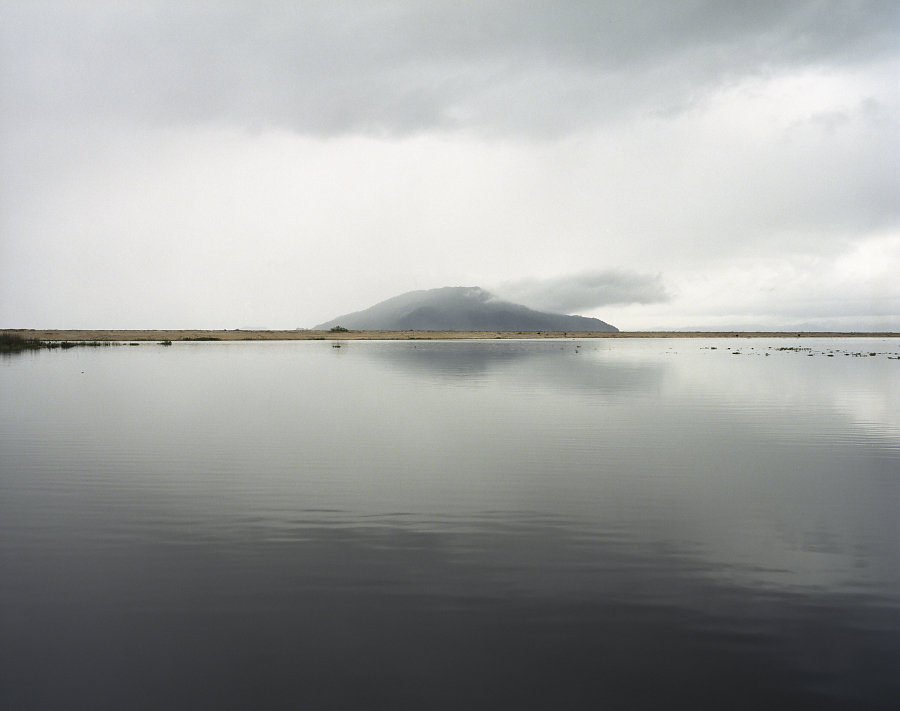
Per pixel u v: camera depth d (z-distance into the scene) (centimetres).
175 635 818
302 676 726
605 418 2695
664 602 912
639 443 2134
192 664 751
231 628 834
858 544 1156
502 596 930
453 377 4738
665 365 6425
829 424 2555
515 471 1725
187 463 1819
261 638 809
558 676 726
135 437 2231
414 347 11569
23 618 864
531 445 2094
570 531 1227
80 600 916
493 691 698
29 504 1405
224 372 5138
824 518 1311
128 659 763
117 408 2980
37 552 1109
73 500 1440
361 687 705
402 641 800
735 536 1196
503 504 1410
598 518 1309
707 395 3606
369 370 5444
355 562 1062
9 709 671
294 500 1441
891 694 697
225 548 1129
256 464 1809
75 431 2358
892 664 755
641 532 1222
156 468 1755
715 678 725
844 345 14850
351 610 885
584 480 1625
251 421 2603
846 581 989
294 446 2075
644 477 1664
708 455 1939
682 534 1209
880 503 1423
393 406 3061
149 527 1248
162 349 9794
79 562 1062
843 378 4825
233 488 1546
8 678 726
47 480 1623
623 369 5766
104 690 703
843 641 805
